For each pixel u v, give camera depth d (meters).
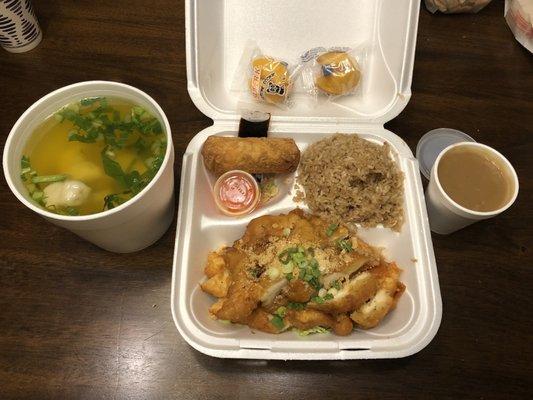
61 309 0.36
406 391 0.34
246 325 0.35
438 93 0.44
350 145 0.40
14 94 0.42
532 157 0.42
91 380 0.33
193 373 0.34
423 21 0.47
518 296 0.37
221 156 0.38
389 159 0.40
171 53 0.45
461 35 0.47
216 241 0.40
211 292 0.36
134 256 0.38
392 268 0.37
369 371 0.34
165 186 0.32
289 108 0.43
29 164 0.32
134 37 0.45
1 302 0.35
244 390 0.34
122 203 0.32
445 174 0.37
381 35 0.43
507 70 0.46
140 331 0.35
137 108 0.34
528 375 0.34
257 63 0.42
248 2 0.44
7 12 0.40
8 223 0.38
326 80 0.42
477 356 0.35
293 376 0.34
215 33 0.43
